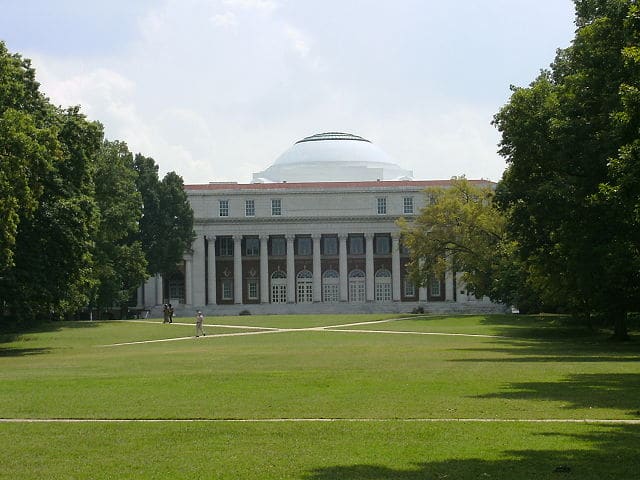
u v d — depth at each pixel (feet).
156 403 93.76
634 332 257.55
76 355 192.65
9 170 179.22
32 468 61.98
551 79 215.10
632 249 167.73
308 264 533.96
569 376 119.44
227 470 60.59
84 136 228.43
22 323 325.21
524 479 57.06
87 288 257.55
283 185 526.57
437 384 109.09
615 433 72.54
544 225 191.83
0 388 109.91
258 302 531.91
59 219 215.92
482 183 497.05
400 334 266.57
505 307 461.37
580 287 194.80
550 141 177.58
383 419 81.25
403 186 520.83
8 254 182.39
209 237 522.06
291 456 64.90
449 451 65.82
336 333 277.44
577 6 187.32
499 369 132.36
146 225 462.19
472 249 369.30
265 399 95.91
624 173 114.52
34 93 223.71
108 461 64.03
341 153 609.42
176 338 264.11
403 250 524.93
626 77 150.30
